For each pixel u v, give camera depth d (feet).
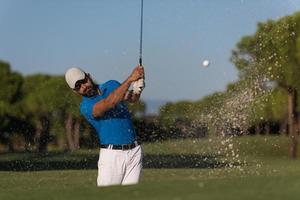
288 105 91.50
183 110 77.56
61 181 46.47
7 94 133.90
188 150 80.64
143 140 92.68
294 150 85.87
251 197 18.79
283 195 18.90
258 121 83.92
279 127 94.94
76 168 74.74
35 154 105.40
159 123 87.15
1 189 36.96
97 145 117.60
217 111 63.10
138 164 25.04
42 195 23.09
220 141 70.85
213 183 22.07
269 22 82.17
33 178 49.34
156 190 21.15
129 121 25.02
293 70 86.07
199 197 19.19
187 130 80.28
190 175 51.44
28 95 132.26
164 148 86.89
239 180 22.63
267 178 22.77
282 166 60.64
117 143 24.64
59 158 94.99
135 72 24.41
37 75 132.16
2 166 81.30
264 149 81.30
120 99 24.04
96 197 20.98
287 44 83.66
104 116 24.61
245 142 83.92
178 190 20.84
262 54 77.41
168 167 67.56
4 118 129.70
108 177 24.67
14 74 137.28
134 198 19.99
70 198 21.36
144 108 75.87
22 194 24.30
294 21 84.94
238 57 69.41
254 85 61.77
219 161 67.87
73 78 24.88
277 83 89.04
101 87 25.49
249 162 67.21
